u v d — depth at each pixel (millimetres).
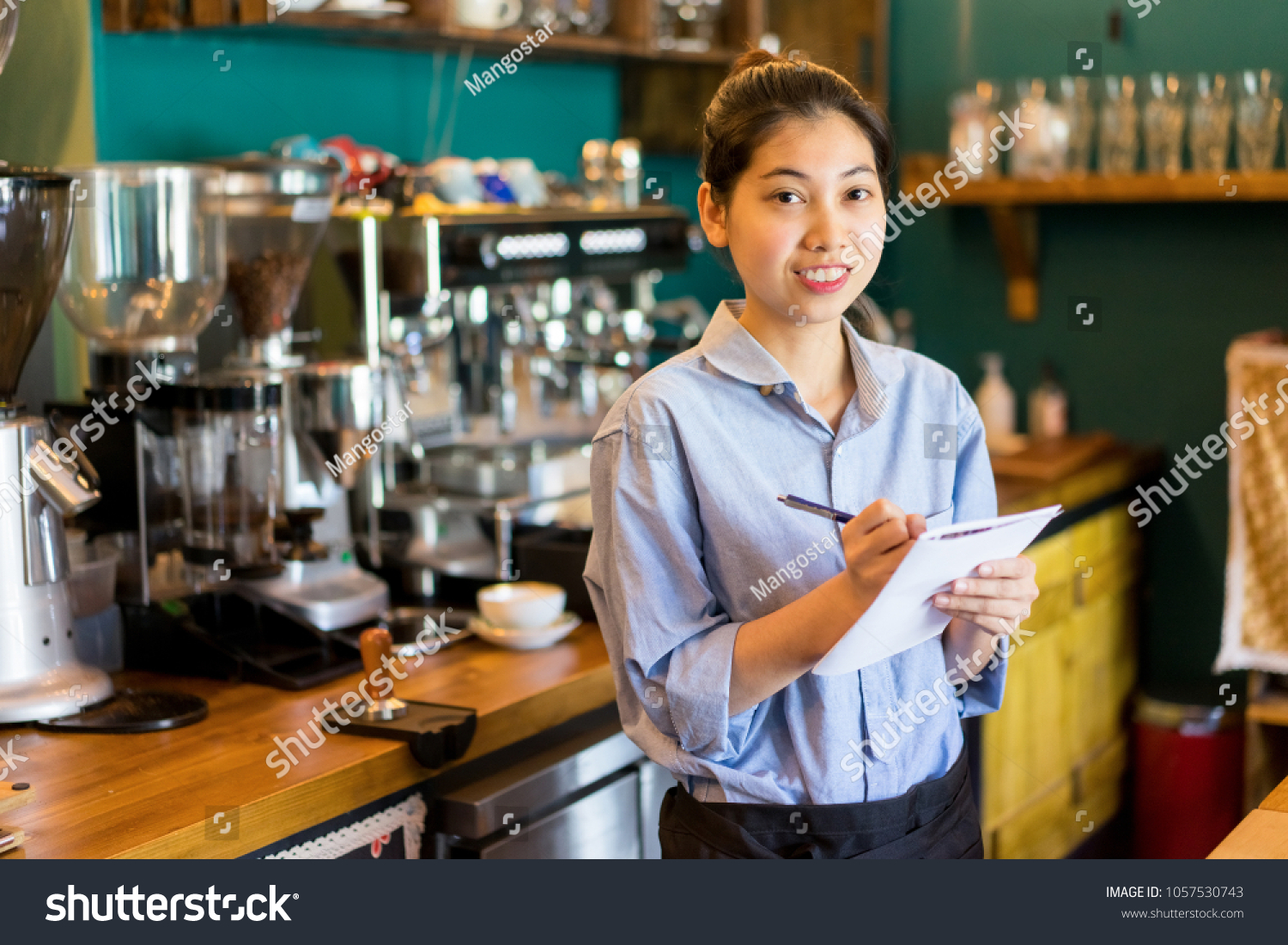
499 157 2957
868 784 1243
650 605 1223
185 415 1803
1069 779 2924
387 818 1589
